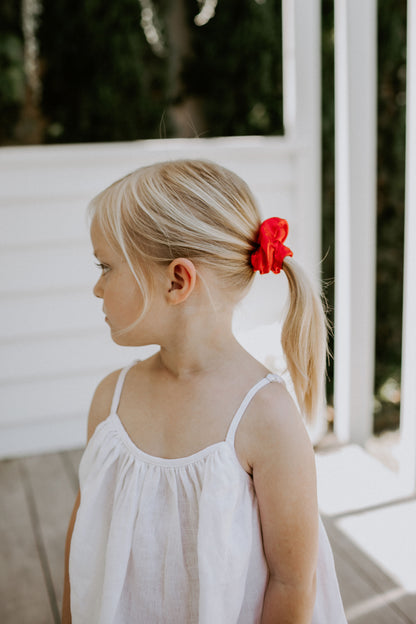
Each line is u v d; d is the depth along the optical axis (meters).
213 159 2.60
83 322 2.65
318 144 2.64
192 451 0.88
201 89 4.64
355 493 2.25
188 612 0.89
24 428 2.69
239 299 0.95
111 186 0.94
